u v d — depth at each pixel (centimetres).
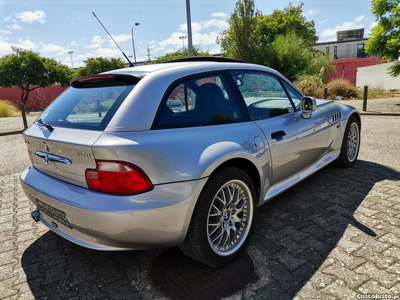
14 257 251
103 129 187
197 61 271
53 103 262
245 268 219
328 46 4347
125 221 174
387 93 1744
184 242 207
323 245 242
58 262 242
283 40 2136
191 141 202
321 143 346
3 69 2562
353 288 191
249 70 283
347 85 1616
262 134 254
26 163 567
